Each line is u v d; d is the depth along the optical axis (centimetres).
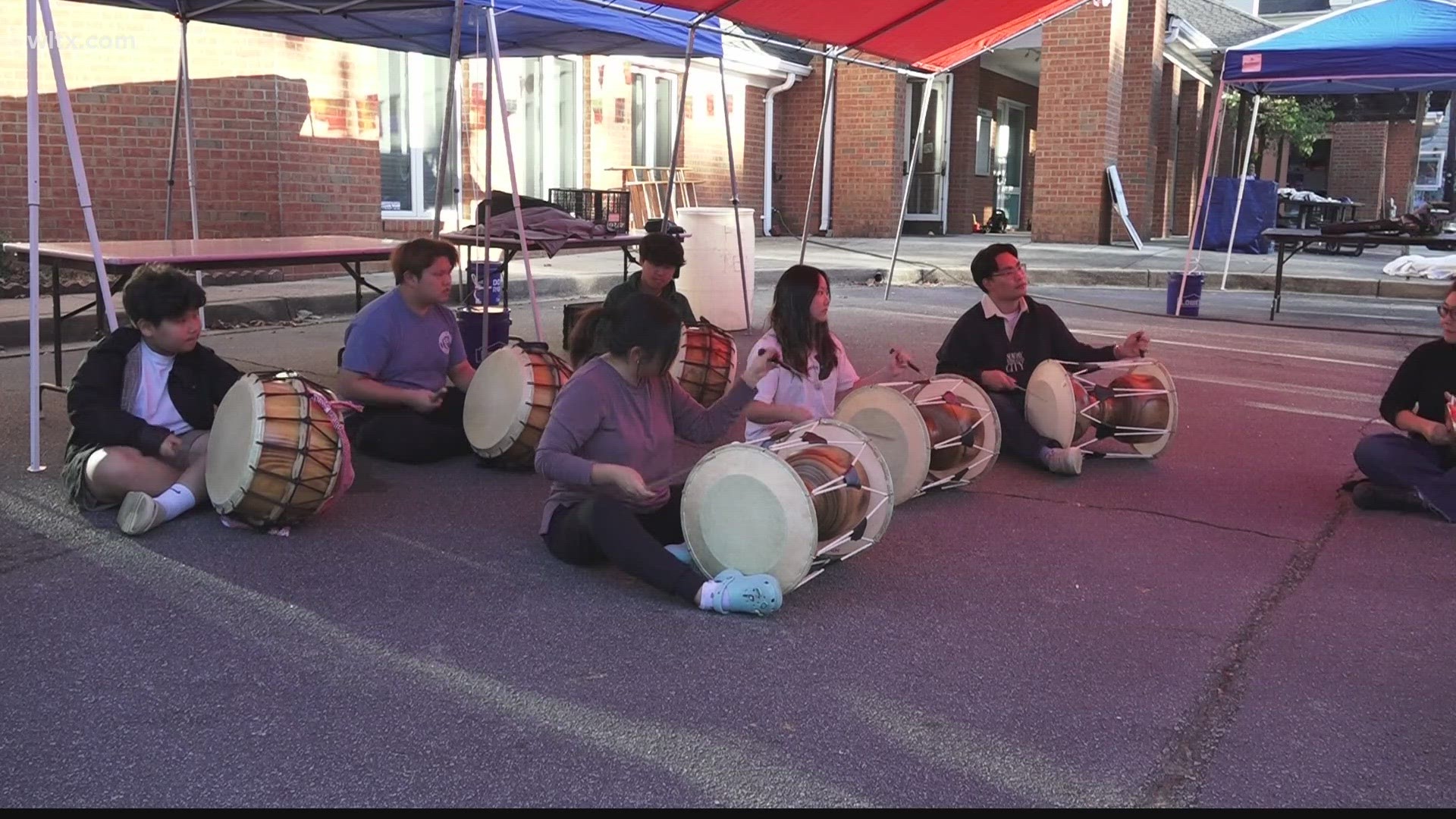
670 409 440
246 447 448
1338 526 507
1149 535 493
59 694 329
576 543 425
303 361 848
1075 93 1955
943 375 563
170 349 488
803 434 441
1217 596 423
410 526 488
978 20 864
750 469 396
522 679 346
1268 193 1986
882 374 532
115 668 346
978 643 377
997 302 606
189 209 1177
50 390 691
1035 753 307
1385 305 1362
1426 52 1102
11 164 1093
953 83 2342
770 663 360
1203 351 980
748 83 2006
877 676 352
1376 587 433
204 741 305
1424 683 352
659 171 1797
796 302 493
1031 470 596
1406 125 3559
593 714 324
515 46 995
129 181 1147
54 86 1098
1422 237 1098
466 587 418
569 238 789
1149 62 2083
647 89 1778
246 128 1191
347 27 921
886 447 513
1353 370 902
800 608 405
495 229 784
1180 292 1201
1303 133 2598
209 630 375
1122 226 2127
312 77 1232
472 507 517
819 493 405
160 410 493
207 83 1166
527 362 563
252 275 1195
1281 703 338
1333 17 1168
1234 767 301
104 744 303
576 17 797
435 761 297
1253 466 612
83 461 481
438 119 1451
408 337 584
